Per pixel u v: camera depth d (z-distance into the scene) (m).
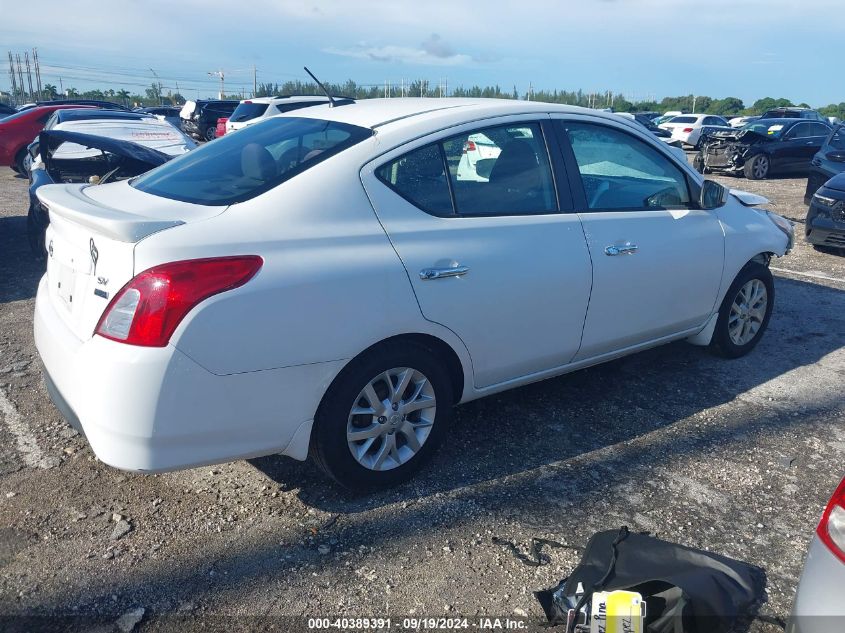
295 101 16.31
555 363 3.62
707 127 25.56
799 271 7.21
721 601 2.31
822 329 5.41
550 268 3.36
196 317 2.44
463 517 2.96
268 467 3.33
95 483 3.17
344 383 2.85
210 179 3.05
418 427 3.18
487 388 3.40
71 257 2.86
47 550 2.71
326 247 2.75
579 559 2.71
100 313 2.53
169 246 2.46
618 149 3.87
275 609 2.45
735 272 4.40
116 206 2.93
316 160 2.94
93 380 2.46
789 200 12.62
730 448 3.55
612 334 3.78
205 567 2.64
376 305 2.82
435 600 2.50
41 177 6.50
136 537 2.80
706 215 4.22
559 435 3.67
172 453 2.52
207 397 2.51
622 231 3.70
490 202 3.28
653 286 3.88
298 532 2.85
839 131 9.95
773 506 3.07
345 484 3.01
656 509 3.03
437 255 3.01
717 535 2.86
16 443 3.50
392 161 3.03
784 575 2.63
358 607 2.46
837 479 3.29
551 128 3.58
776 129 16.92
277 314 2.59
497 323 3.24
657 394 4.18
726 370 4.56
